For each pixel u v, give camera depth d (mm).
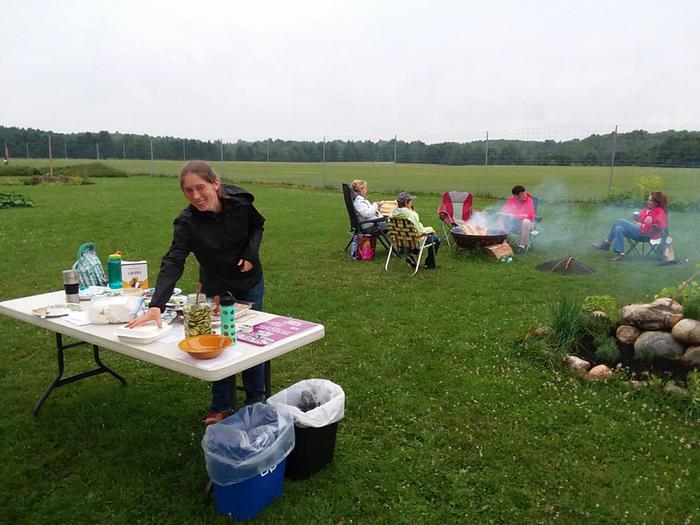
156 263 8219
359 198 8375
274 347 2697
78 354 4641
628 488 2854
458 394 3895
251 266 3240
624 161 17531
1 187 22188
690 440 3299
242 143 35969
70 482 2904
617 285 6930
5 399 3811
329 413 2881
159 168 36250
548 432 3402
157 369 4359
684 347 4148
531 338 4758
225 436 2594
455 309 5887
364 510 2703
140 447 3232
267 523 2592
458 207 10125
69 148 43312
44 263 8000
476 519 2643
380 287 6836
